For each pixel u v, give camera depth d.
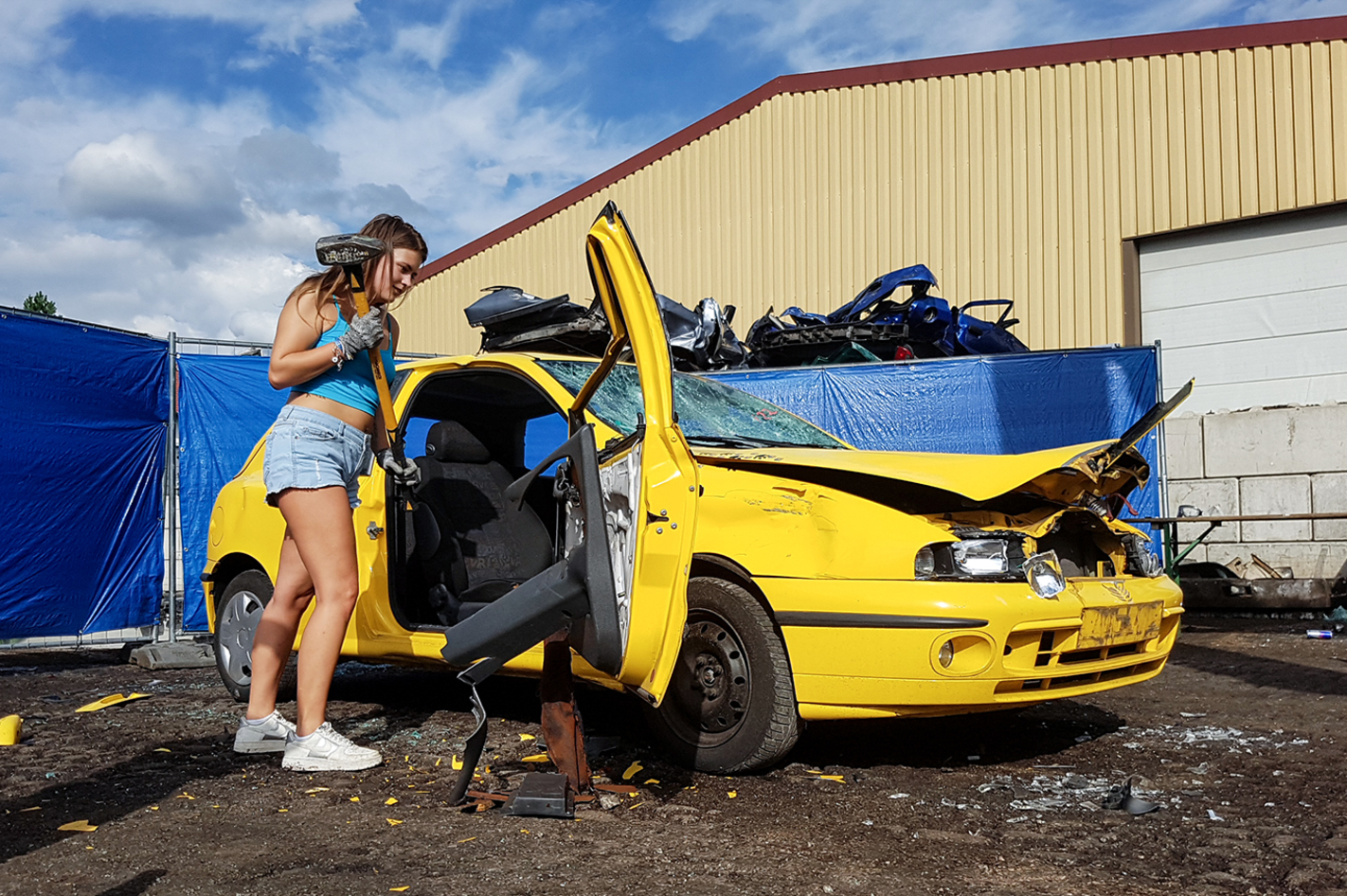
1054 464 3.60
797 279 15.03
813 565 3.54
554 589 3.20
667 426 3.32
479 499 5.08
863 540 3.49
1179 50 12.40
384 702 5.27
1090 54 12.94
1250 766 3.82
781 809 3.24
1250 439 11.41
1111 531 4.01
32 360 7.15
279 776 3.67
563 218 17.72
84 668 7.09
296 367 3.66
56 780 3.61
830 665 3.46
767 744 3.56
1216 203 12.16
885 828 3.03
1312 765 3.83
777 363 11.01
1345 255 11.48
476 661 3.25
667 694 3.80
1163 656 4.02
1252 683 5.82
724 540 3.75
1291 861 2.73
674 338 10.19
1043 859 2.75
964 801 3.33
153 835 2.94
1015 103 13.45
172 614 7.57
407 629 4.51
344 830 2.99
